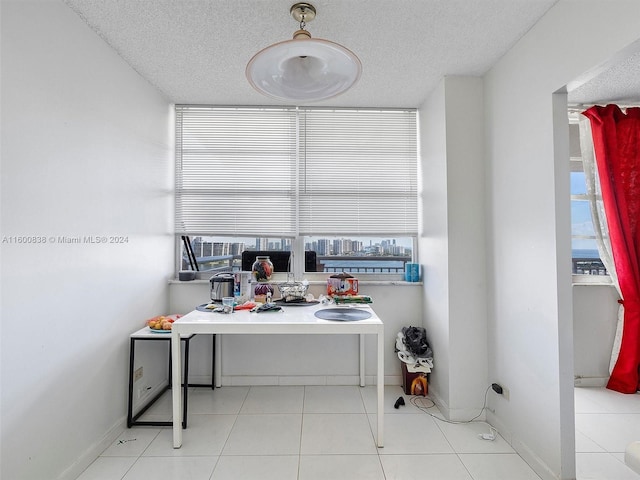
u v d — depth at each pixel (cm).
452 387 260
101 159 220
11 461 156
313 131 337
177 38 222
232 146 334
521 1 187
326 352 323
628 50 150
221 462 208
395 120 338
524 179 218
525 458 212
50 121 179
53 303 180
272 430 244
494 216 253
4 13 153
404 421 258
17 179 160
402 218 338
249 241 337
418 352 297
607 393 309
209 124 334
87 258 206
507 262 236
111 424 230
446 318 266
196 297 320
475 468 204
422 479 194
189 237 336
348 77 180
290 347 322
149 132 283
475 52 237
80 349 200
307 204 335
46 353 176
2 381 152
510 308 232
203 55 243
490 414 255
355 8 194
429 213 304
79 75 200
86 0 187
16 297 159
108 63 228
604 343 326
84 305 204
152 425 248
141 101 271
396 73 266
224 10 197
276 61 167
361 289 324
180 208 332
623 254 298
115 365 234
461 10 195
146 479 193
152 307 288
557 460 187
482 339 263
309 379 322
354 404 284
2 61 153
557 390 188
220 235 332
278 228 334
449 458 213
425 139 316
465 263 264
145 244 277
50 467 178
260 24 209
